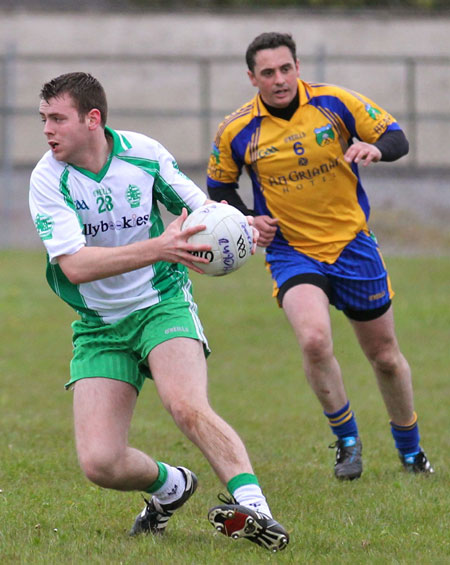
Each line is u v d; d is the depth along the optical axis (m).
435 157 88.94
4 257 64.81
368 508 18.44
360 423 29.52
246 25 89.75
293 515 18.00
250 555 14.77
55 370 38.53
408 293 54.44
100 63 88.56
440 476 21.89
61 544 15.85
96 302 16.30
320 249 22.05
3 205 76.62
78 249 14.98
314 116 21.95
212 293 55.12
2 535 16.34
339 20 89.81
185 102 89.44
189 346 15.62
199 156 89.19
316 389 21.34
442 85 89.88
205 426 14.63
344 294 22.09
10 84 72.69
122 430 15.56
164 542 15.95
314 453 24.83
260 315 49.84
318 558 14.76
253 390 35.34
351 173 22.12
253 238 15.82
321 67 72.75
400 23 90.12
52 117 15.12
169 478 16.12
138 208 15.98
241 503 14.38
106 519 17.80
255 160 22.25
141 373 16.23
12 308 50.44
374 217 73.75
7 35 87.69
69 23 88.44
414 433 22.34
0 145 87.69
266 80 21.70
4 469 22.05
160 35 89.38
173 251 14.73
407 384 22.06
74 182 15.58
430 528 16.91
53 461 23.02
